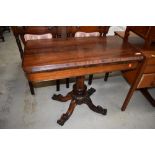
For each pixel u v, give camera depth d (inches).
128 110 69.5
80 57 45.0
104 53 48.2
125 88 82.3
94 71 46.5
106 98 75.4
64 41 56.5
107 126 61.7
